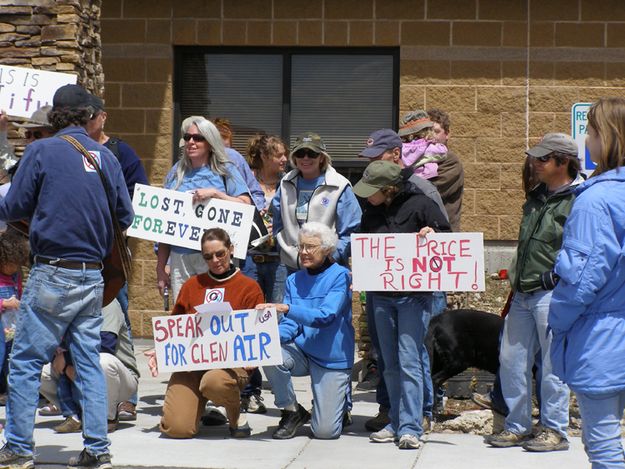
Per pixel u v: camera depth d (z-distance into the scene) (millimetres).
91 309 8852
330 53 15906
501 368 9766
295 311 10055
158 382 13188
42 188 8688
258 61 16016
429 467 9078
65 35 12820
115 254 9141
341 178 10906
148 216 11039
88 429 8836
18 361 8766
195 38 15797
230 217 11016
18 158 12875
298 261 10922
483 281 9648
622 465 6996
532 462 9242
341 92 15906
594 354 6969
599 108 7109
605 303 7004
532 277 9391
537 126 15430
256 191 12383
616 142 7023
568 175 9484
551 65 15398
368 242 9766
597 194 6953
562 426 9641
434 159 11898
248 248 11758
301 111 15984
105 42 15883
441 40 15477
